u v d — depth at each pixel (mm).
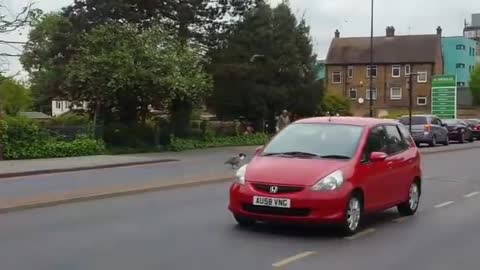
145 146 34344
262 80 45281
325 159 10359
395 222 11625
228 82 42812
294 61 46938
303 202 9633
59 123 35688
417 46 89438
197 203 13500
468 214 12664
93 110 35469
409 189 12359
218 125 43750
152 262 8148
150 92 33125
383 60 89375
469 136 48781
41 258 8305
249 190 9945
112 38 33906
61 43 36938
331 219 9711
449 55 108312
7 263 8023
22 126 27875
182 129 37406
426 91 87875
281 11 47188
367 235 10273
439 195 15680
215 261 8250
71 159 27219
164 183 16500
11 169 22141
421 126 40031
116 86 32469
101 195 14289
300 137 11039
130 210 12484
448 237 10227
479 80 96750
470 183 18422
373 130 11320
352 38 93500
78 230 10305
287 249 9062
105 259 8273
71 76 33500
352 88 90750
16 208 12414
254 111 45219
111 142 33562
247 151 34750
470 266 8281
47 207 12875
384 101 89375
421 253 9016
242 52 42625
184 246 9117
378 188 10961
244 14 43844
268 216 9820
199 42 41000
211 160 27891
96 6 37250
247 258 8445
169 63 33469
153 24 36875
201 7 40438
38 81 42281
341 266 8133
